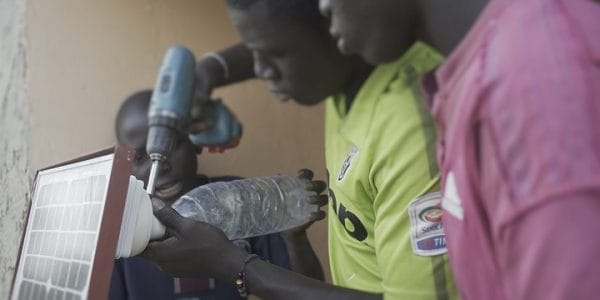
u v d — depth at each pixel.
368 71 1.18
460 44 0.63
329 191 1.27
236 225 1.50
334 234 1.29
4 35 2.33
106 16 2.24
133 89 2.24
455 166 0.60
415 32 0.75
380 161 0.98
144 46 2.27
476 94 0.56
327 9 0.77
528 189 0.51
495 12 0.59
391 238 0.96
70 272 0.95
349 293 1.06
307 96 1.25
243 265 1.11
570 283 0.48
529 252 0.51
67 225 1.02
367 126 1.04
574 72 0.51
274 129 2.35
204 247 1.11
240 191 1.52
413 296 0.93
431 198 0.92
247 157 2.32
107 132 2.19
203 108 1.84
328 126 1.28
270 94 2.35
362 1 0.73
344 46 0.78
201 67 1.82
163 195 1.90
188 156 1.91
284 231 1.67
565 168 0.49
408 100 0.95
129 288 1.96
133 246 1.00
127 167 0.89
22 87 2.15
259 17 1.16
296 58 1.19
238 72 1.88
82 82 2.19
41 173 1.27
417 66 0.94
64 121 2.16
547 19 0.55
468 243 0.62
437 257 0.91
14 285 1.22
